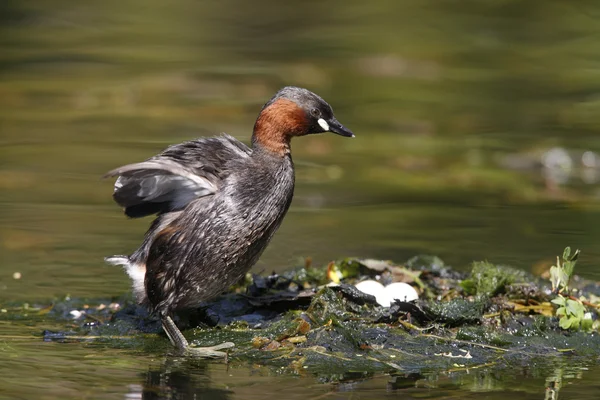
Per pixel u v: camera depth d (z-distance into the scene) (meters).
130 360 8.68
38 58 25.66
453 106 21.92
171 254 9.25
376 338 9.04
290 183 9.69
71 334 9.48
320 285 10.54
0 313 10.09
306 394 7.75
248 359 8.69
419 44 27.48
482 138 19.45
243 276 9.77
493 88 23.39
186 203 9.35
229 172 9.38
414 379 8.17
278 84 23.33
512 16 30.42
